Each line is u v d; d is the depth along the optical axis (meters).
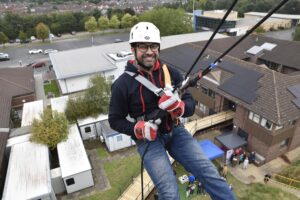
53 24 76.56
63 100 29.11
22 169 19.16
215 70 27.98
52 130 22.09
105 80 27.75
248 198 18.56
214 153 21.34
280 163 22.22
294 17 81.00
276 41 39.69
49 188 17.42
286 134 21.67
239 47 40.94
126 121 3.36
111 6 138.38
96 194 19.56
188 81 2.88
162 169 3.01
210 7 99.56
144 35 3.02
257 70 25.47
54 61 40.47
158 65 3.34
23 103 32.84
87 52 43.47
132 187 18.55
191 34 52.53
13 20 72.56
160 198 2.89
